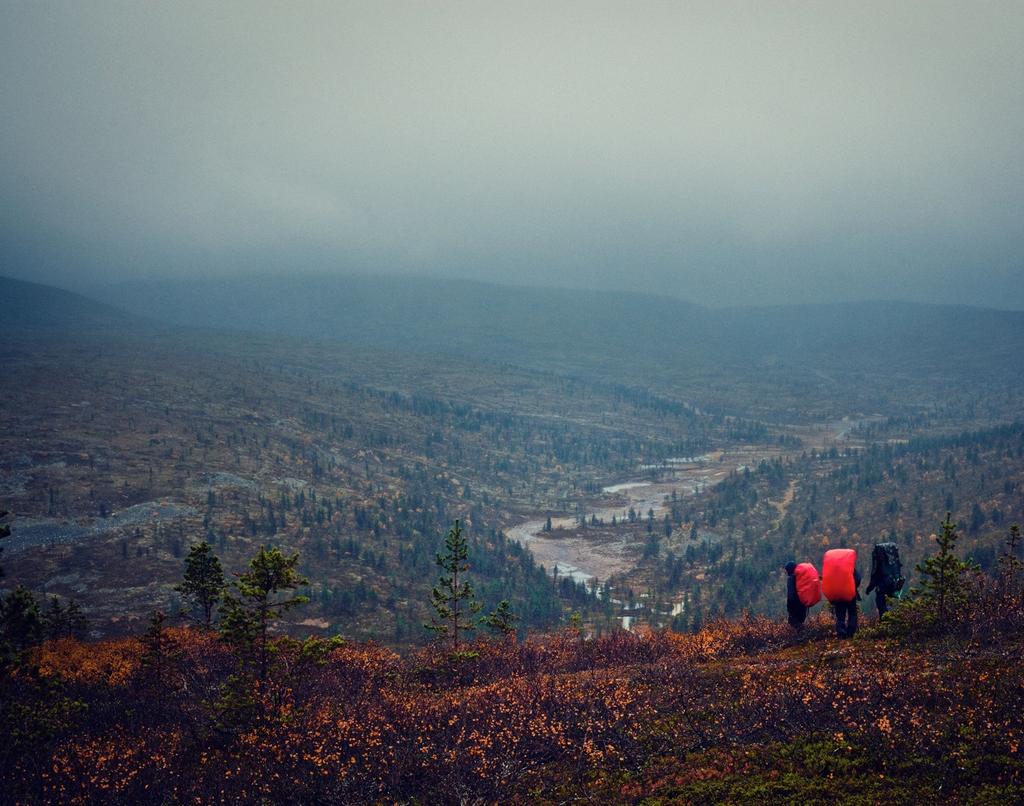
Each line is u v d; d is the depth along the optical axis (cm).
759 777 1616
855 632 2486
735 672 2289
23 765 2192
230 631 2555
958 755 1520
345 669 2947
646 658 2980
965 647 2119
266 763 2044
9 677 2697
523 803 1733
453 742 2047
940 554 2484
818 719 1788
